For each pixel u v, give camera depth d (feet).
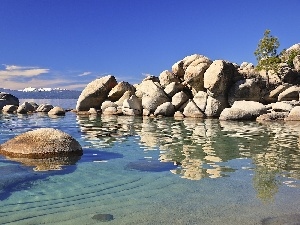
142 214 20.07
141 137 53.62
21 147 36.70
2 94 150.00
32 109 130.41
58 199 22.84
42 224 18.71
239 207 21.09
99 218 19.48
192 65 108.58
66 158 36.17
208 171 30.55
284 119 83.51
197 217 19.53
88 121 85.97
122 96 119.75
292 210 20.53
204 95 100.27
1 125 76.69
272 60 123.54
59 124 78.18
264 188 25.13
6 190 24.71
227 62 104.37
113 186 25.88
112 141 49.29
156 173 29.86
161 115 101.96
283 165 32.76
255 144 45.70
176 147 43.68
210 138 51.85
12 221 19.15
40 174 29.25
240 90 99.60
